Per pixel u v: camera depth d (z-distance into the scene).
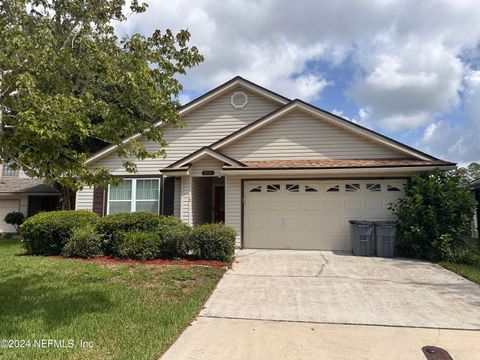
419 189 10.22
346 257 10.09
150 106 6.06
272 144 12.70
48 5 6.19
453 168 10.64
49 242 10.49
